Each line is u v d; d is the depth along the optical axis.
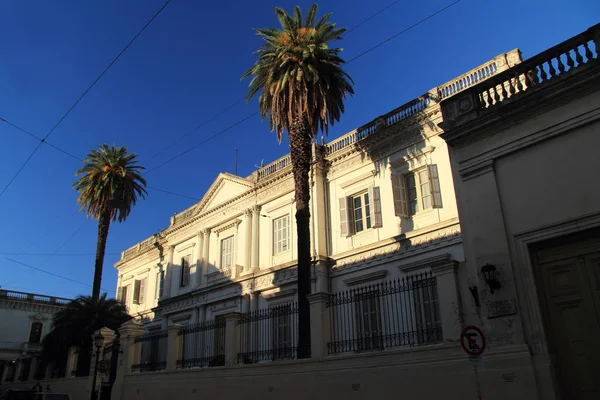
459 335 9.80
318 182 24.17
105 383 20.00
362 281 21.12
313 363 12.26
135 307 37.81
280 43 20.14
